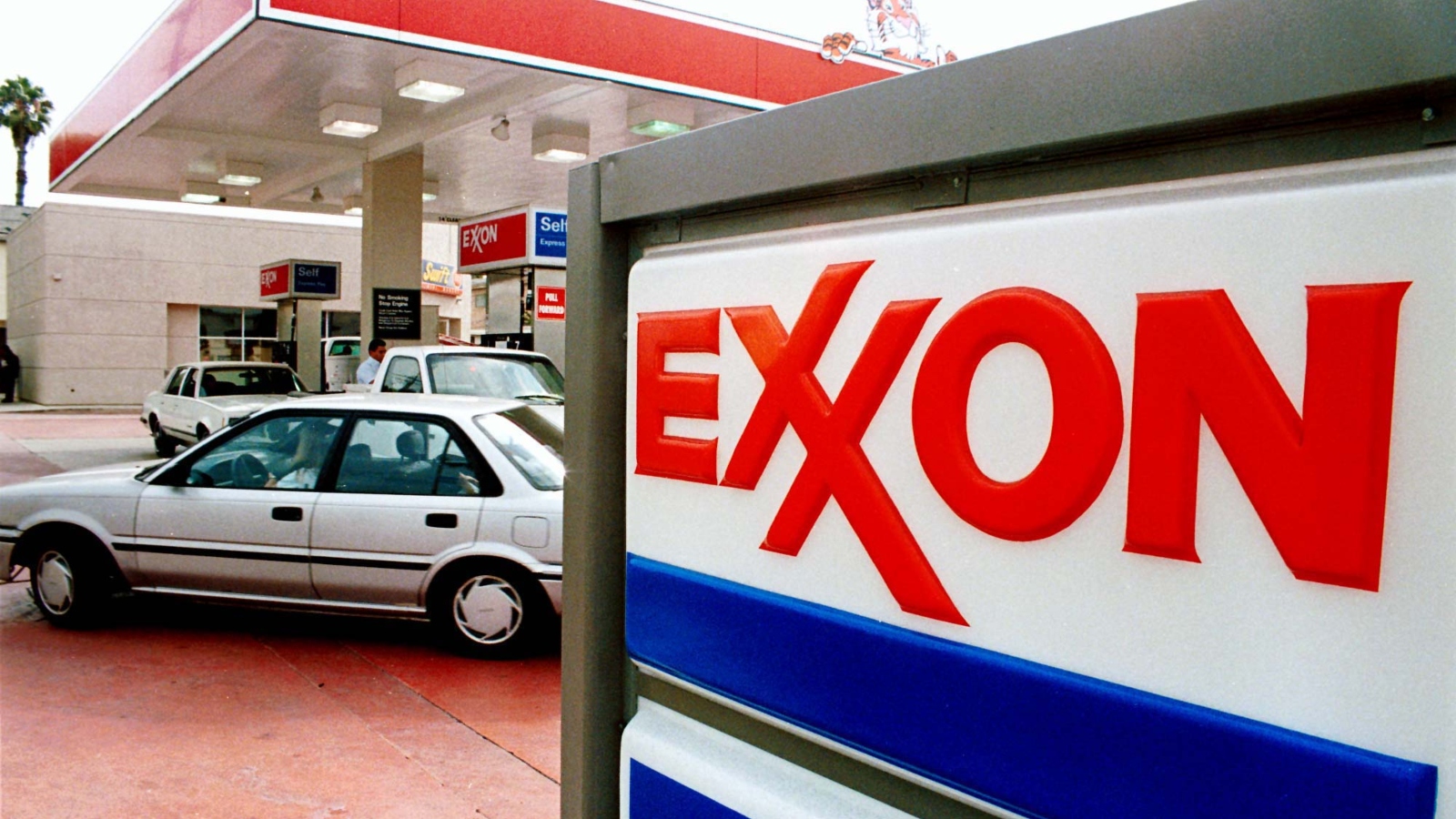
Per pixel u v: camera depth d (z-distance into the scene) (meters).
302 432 5.89
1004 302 1.06
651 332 1.53
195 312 31.02
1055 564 1.03
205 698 4.96
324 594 5.69
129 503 5.92
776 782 1.38
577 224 1.68
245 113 12.80
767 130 1.33
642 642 1.57
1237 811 0.90
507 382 9.30
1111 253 0.98
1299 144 0.88
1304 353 0.85
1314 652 0.85
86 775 4.05
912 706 1.17
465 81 10.80
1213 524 0.91
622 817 1.64
